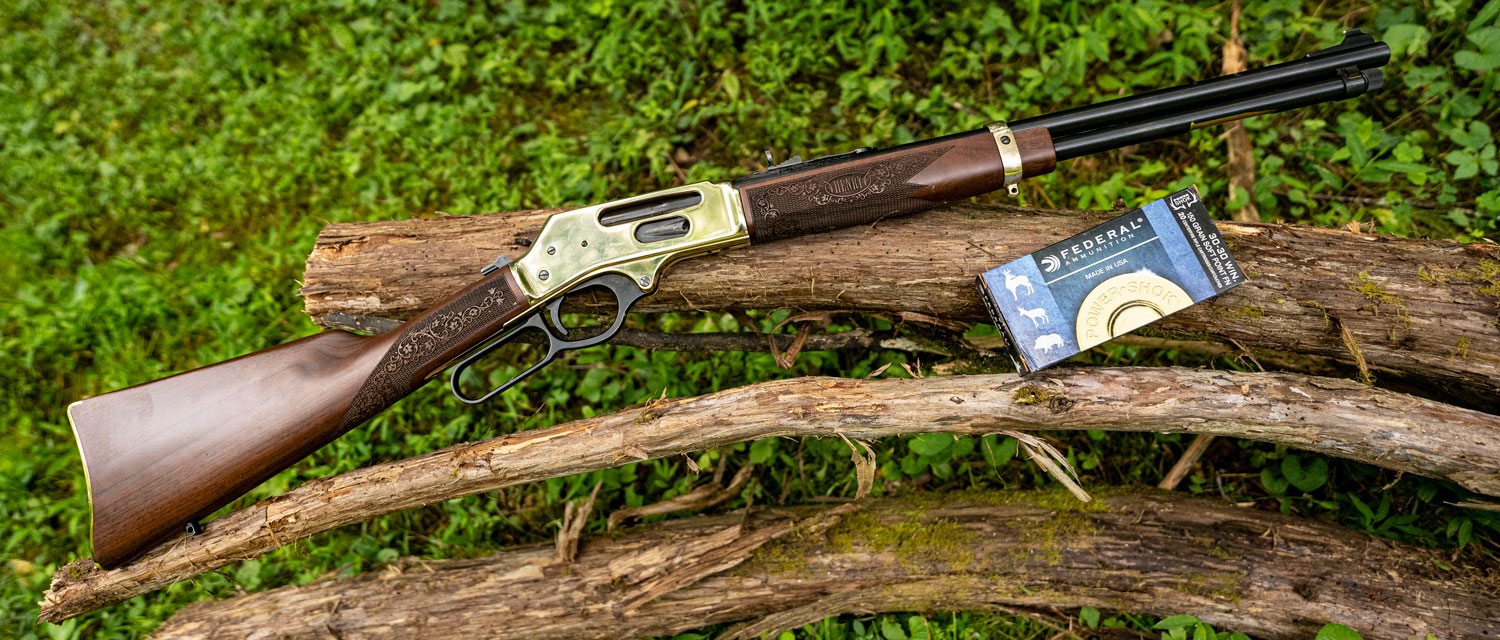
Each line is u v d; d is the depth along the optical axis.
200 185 1.00
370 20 1.03
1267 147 0.89
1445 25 0.88
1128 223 0.66
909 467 0.81
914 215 0.71
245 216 0.99
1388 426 0.64
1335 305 0.67
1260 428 0.66
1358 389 0.65
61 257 0.98
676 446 0.69
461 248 0.72
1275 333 0.69
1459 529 0.71
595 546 0.76
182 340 0.94
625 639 0.76
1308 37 0.91
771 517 0.77
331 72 1.02
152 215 0.99
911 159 0.66
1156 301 0.65
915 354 0.82
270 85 1.03
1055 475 0.68
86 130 1.03
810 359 0.86
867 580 0.73
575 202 0.94
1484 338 0.66
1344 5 0.92
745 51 0.99
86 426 0.64
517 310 0.66
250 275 0.95
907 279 0.70
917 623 0.76
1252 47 0.92
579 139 0.98
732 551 0.73
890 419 0.67
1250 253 0.68
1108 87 0.92
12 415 0.91
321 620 0.74
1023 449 0.83
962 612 0.78
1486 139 0.83
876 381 0.68
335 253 0.73
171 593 0.84
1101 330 0.66
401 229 0.73
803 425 0.68
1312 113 0.89
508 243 0.72
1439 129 0.86
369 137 1.00
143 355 0.93
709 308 0.75
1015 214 0.71
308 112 1.01
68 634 0.82
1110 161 0.92
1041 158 0.67
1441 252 0.67
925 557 0.73
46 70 1.05
